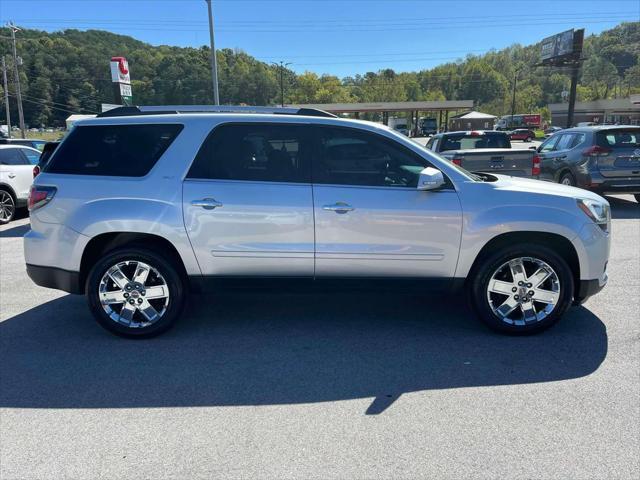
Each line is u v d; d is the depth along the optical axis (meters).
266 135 4.32
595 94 122.38
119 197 4.25
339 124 4.30
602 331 4.48
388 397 3.42
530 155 9.45
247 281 4.35
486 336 4.43
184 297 4.46
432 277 4.34
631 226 9.13
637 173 10.27
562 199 4.30
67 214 4.29
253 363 3.96
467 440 2.92
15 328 4.71
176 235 4.23
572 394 3.42
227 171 4.28
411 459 2.76
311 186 4.24
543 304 4.38
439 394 3.46
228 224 4.22
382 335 4.48
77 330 4.66
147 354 4.14
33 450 2.88
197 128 4.33
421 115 114.75
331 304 5.29
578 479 2.58
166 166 4.29
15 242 8.85
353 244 4.23
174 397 3.46
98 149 4.37
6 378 3.74
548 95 139.00
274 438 2.97
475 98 137.88
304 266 4.29
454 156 9.47
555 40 51.25
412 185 4.28
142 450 2.87
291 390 3.54
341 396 3.45
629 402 3.31
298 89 118.06
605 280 4.46
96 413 3.26
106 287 4.37
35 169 10.22
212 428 3.08
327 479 2.61
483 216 4.21
